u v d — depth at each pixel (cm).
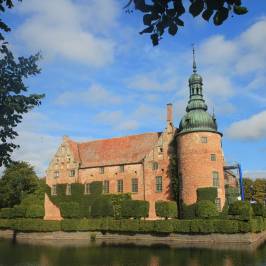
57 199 7000
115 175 6812
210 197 5653
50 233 6025
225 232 4797
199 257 3491
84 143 7762
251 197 10150
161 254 3766
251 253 3653
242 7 494
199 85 6406
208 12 503
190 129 6028
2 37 782
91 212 6212
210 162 5897
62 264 3294
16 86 852
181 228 5088
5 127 870
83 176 7094
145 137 7144
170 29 540
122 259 3500
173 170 6272
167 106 6650
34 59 865
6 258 3681
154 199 6362
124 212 5722
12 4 671
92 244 4912
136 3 514
